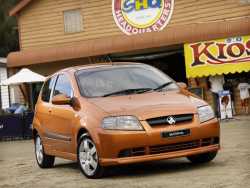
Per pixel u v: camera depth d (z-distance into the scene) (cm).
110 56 2552
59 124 1075
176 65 2561
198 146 938
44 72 2738
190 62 2242
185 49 2259
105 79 1048
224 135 1529
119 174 994
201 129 933
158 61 2567
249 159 1025
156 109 926
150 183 870
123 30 2534
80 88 1034
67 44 2661
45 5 2717
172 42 2295
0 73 3606
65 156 1071
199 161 1027
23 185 989
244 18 2198
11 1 5569
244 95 2228
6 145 2002
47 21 2717
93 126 942
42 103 1187
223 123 1953
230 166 961
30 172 1162
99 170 949
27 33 2770
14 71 2817
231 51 2161
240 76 2284
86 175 979
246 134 1508
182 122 927
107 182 919
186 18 2400
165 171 977
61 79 1127
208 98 2311
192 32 2239
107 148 920
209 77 2214
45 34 2725
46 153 1166
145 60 2570
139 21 2497
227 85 2286
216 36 2186
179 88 1054
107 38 2489
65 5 2666
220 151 1170
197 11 2377
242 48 2148
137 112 921
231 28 2155
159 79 1067
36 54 2655
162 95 993
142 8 2488
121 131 911
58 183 969
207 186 799
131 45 2409
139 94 1005
